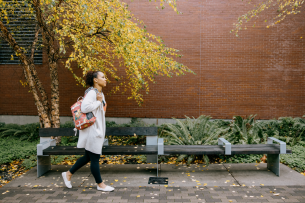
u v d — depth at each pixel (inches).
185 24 309.9
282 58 308.2
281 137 228.5
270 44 307.9
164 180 143.7
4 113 332.8
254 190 126.7
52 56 225.5
